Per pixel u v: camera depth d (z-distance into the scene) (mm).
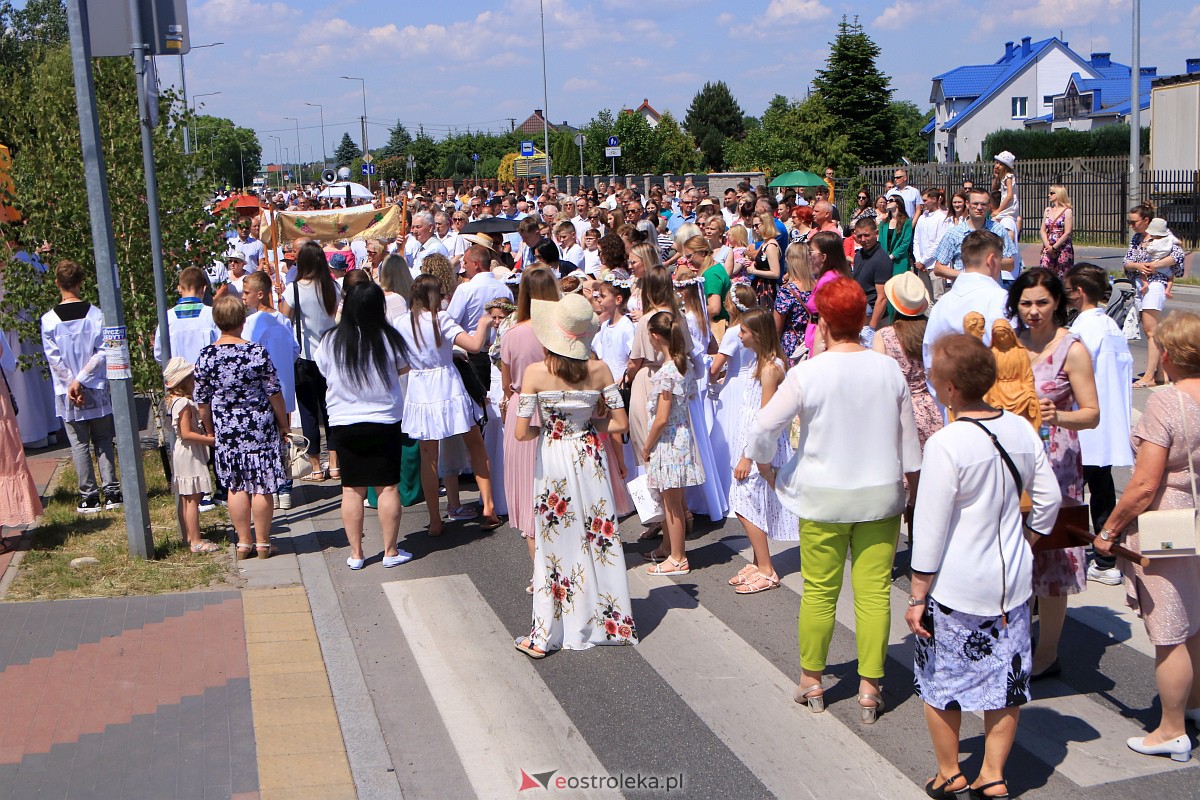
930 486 4129
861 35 55312
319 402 9914
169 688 5453
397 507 7301
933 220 15391
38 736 4957
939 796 4340
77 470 8609
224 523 8266
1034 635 5855
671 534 7031
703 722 5078
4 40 50688
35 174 9578
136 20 7934
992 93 74250
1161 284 11852
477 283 8828
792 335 8719
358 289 7105
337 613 6500
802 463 4906
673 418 6883
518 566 7320
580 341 5816
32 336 9953
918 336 6332
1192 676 4543
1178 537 4332
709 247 9766
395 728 5094
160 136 9836
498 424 8234
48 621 6281
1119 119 65688
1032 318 5297
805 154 51000
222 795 4480
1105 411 6371
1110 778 4477
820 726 5008
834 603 5051
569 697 5379
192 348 8844
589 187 43094
